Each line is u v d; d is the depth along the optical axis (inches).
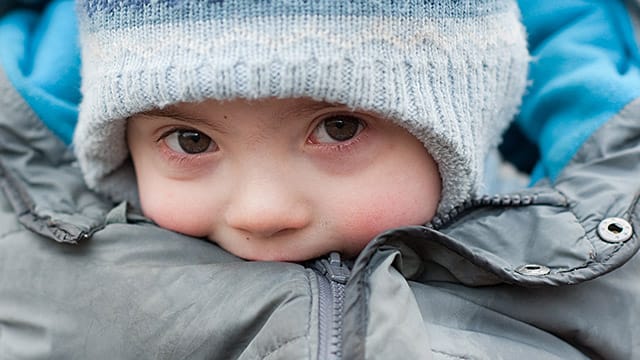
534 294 40.1
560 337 40.3
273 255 40.8
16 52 51.9
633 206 40.9
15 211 45.7
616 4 52.3
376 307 35.1
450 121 39.7
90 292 41.7
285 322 36.5
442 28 39.6
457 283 41.0
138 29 37.9
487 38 42.4
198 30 36.9
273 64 36.3
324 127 39.3
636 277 40.8
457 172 41.2
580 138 46.5
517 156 56.8
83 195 46.7
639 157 44.1
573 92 48.1
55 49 51.5
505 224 42.1
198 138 40.7
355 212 39.9
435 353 36.2
